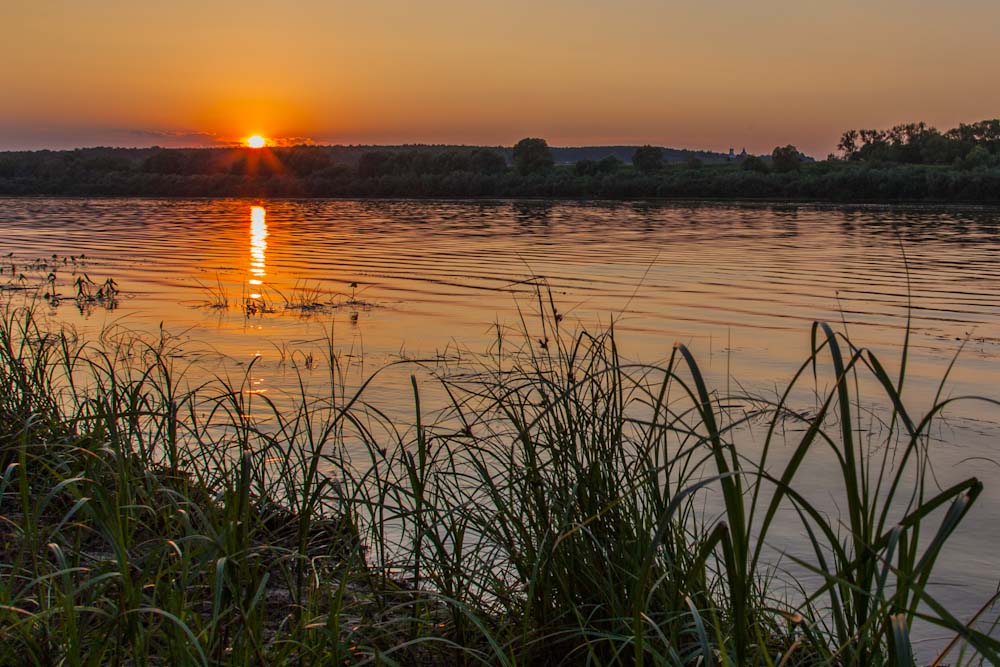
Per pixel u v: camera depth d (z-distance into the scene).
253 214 67.56
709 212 65.94
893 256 32.03
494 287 23.27
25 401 6.53
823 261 30.34
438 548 3.77
